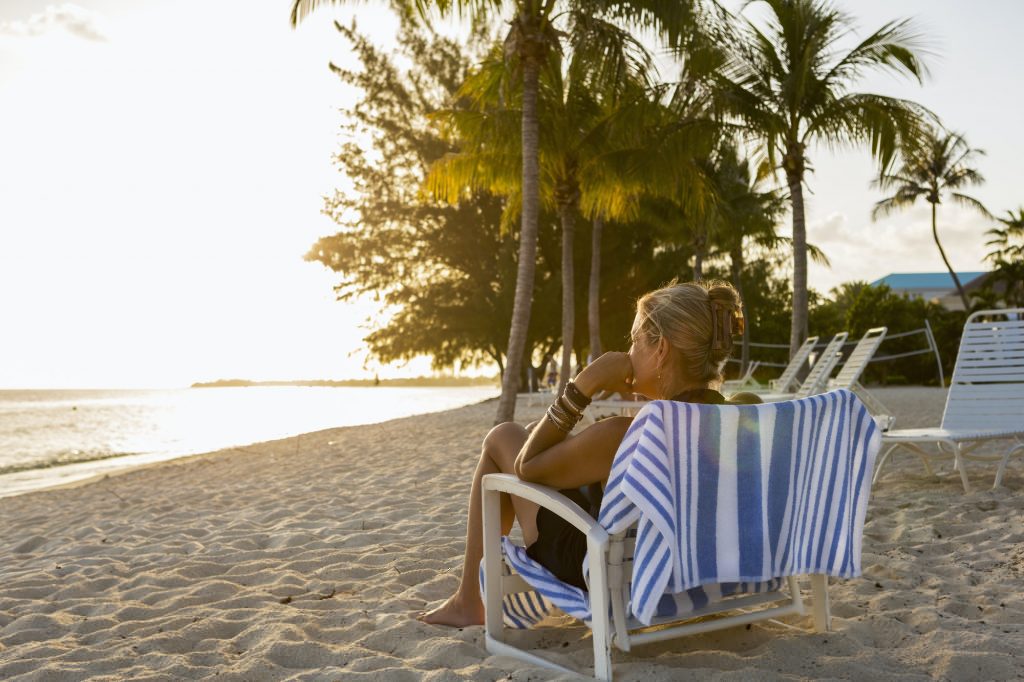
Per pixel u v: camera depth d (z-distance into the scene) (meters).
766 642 2.39
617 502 1.92
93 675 2.36
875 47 12.86
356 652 2.47
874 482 5.63
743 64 13.45
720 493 1.96
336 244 27.81
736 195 23.09
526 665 2.24
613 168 13.84
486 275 27.30
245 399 73.38
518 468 2.17
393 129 27.17
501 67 12.64
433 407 31.83
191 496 6.77
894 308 32.81
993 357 5.70
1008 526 3.90
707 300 2.08
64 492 7.85
